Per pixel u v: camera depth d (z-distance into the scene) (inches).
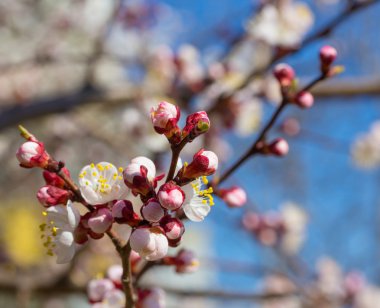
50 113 30.0
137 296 14.9
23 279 27.6
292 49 24.8
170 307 46.0
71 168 48.8
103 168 13.1
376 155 39.8
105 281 15.7
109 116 44.1
